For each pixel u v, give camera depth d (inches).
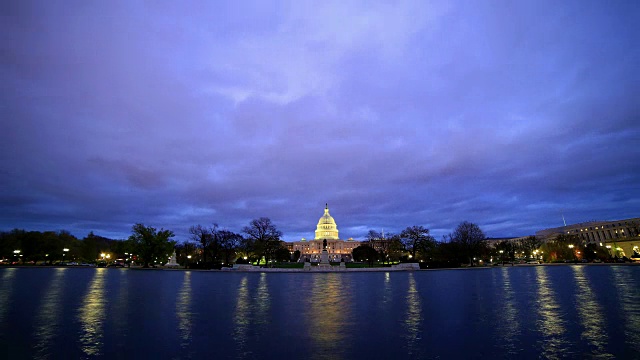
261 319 918.4
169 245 4852.4
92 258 6299.2
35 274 2965.1
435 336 724.0
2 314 989.2
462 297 1348.4
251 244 5344.5
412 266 4220.0
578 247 5989.2
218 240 5177.2
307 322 877.2
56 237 5629.9
